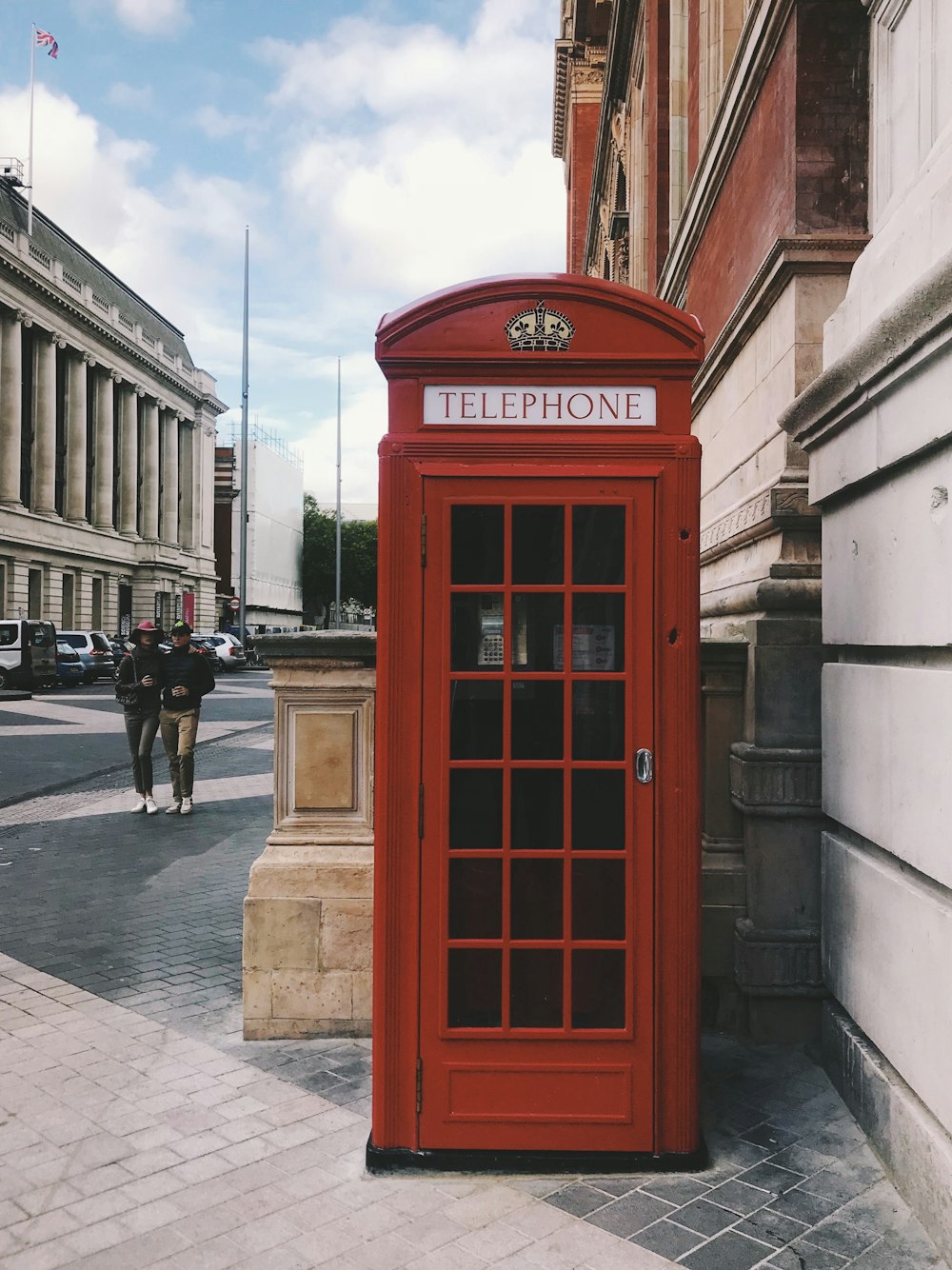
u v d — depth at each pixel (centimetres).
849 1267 283
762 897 436
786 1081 402
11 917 637
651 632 337
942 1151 288
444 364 337
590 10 2384
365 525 8700
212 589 7500
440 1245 292
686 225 759
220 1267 281
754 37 515
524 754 342
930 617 306
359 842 452
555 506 337
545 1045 338
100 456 6016
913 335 304
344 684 454
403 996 338
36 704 2553
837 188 458
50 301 5266
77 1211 308
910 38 404
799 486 451
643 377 338
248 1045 436
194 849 838
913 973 317
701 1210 312
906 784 323
